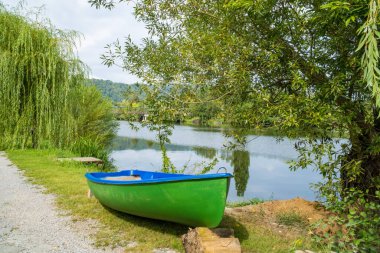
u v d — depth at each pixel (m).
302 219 6.07
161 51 6.29
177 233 5.39
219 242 4.32
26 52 14.58
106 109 24.44
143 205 5.37
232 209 6.78
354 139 5.53
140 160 19.78
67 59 15.52
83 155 15.54
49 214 6.23
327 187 5.39
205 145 29.05
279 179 14.95
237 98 5.73
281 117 4.96
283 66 5.39
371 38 3.18
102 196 6.27
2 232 5.23
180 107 6.05
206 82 5.73
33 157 13.14
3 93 14.28
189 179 4.78
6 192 7.75
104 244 4.89
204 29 5.75
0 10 15.32
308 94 5.09
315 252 4.62
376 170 5.68
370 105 5.35
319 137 5.63
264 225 5.84
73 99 16.06
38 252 4.53
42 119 14.93
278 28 5.02
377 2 3.30
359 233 4.27
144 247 4.82
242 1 4.44
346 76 4.86
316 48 5.23
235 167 17.88
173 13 6.08
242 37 5.26
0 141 14.67
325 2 4.64
